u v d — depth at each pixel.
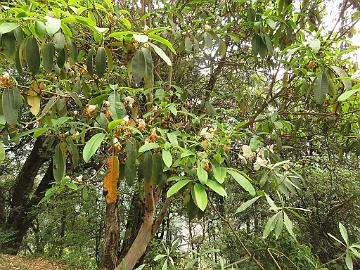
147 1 2.45
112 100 1.51
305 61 2.00
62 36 1.18
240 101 2.71
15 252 8.05
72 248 6.96
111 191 1.43
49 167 8.12
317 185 3.32
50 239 7.38
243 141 2.14
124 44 1.33
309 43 1.81
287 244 2.96
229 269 1.74
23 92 1.51
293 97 2.31
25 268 6.24
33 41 1.18
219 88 3.16
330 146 2.75
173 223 5.31
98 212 6.44
